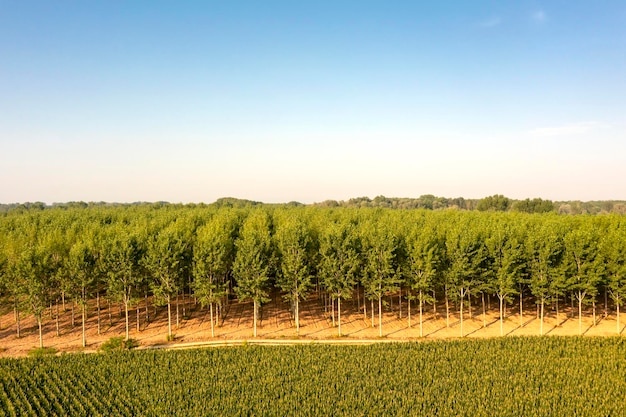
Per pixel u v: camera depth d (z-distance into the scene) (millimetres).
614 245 59500
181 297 81812
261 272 60500
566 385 41562
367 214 105875
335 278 60750
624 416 36250
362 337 59188
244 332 61625
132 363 46688
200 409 37594
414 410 37156
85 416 36281
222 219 83875
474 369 44969
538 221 88062
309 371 44812
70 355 49344
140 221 87188
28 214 112562
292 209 131000
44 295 56625
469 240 60188
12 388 40656
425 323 66125
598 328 63250
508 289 59438
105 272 59938
